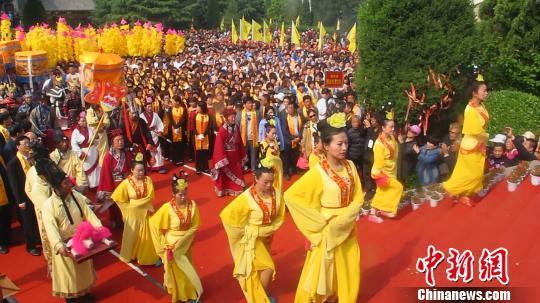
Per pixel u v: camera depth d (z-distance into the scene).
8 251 8.58
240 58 30.52
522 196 7.58
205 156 12.63
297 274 7.27
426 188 9.12
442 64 9.14
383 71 9.55
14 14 51.12
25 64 20.91
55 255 6.44
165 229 6.54
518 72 11.51
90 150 10.58
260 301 6.01
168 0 56.03
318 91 16.30
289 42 45.12
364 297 6.05
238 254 6.08
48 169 6.42
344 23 60.12
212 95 14.67
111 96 10.95
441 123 9.94
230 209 5.96
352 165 5.69
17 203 8.16
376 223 8.35
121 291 7.15
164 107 13.76
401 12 9.24
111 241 6.42
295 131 11.88
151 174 12.79
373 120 9.46
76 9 61.12
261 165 5.91
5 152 8.46
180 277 6.56
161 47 34.53
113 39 31.36
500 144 9.09
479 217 7.31
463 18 9.28
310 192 5.46
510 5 11.48
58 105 17.86
